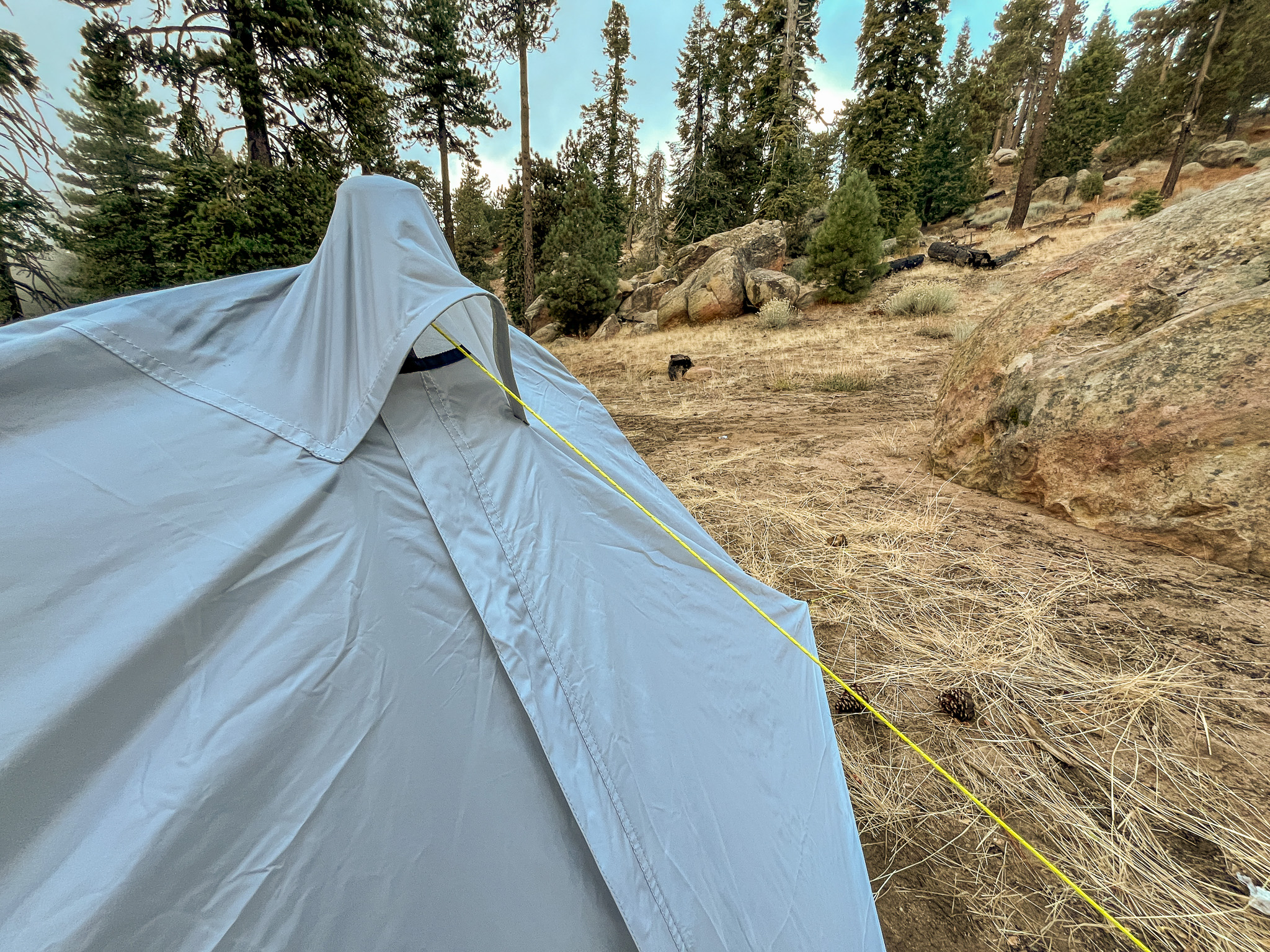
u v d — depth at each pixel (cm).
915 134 1950
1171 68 2367
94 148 851
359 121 1116
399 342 135
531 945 95
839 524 387
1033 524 354
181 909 74
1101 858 159
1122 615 260
